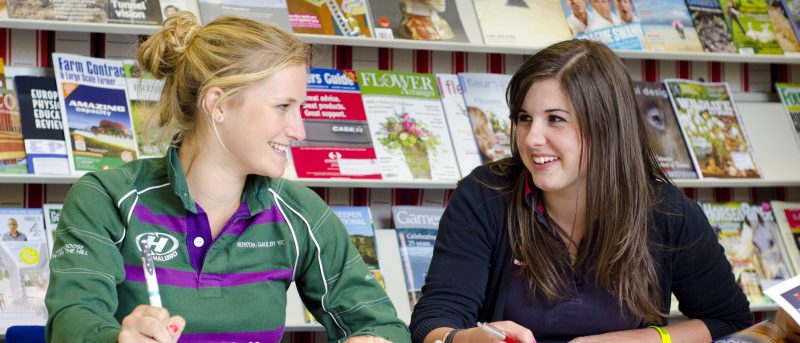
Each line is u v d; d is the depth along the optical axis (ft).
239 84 5.19
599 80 6.38
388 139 11.72
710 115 13.24
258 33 5.32
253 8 11.26
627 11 12.78
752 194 14.08
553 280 6.57
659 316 6.77
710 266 6.90
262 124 5.24
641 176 6.59
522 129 6.52
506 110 12.39
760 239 13.12
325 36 11.34
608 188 6.45
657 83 13.19
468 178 7.16
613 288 6.59
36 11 10.37
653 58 12.85
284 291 5.76
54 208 10.71
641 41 12.66
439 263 6.82
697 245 6.83
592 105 6.32
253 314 5.48
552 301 6.62
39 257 10.47
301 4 11.52
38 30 11.22
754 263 12.96
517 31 12.17
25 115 10.43
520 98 6.46
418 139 11.85
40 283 10.41
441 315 6.48
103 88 10.81
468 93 12.32
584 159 6.41
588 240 6.57
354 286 5.87
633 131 6.55
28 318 10.23
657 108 13.00
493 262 6.84
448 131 12.08
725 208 13.16
